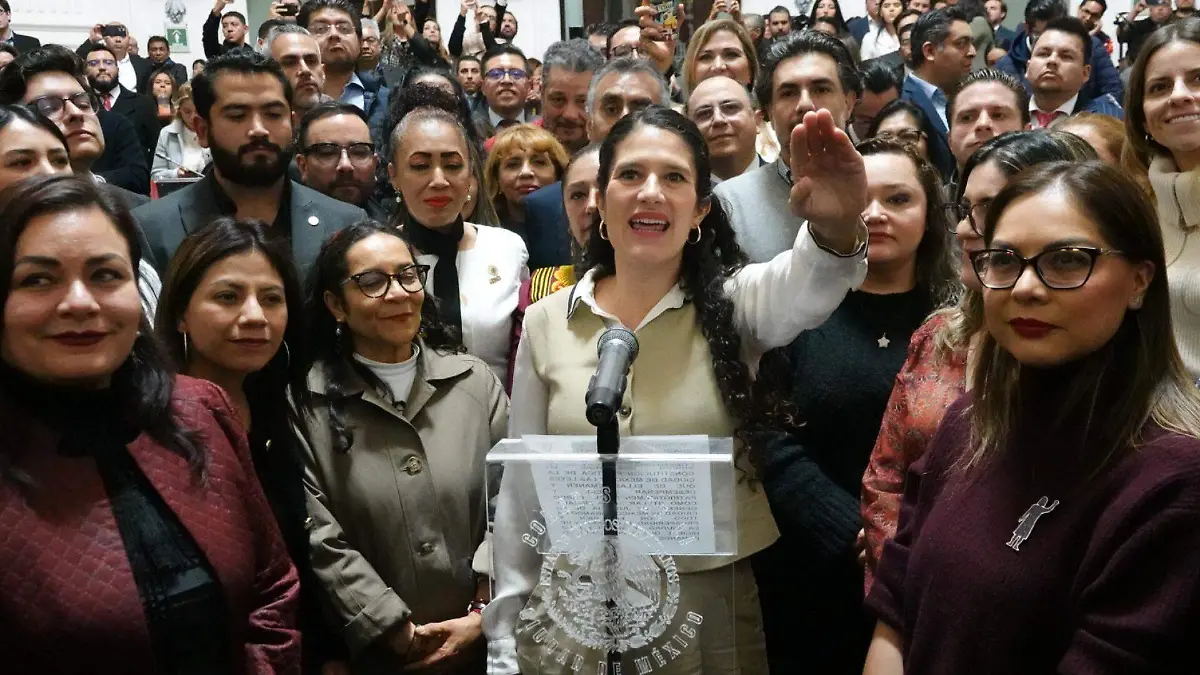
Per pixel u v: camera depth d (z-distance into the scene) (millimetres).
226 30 7129
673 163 1492
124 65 7703
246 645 1504
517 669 1267
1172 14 7004
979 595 1119
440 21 8664
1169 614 969
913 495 1392
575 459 1141
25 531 1286
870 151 2088
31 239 1312
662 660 1195
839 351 2010
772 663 1897
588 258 1723
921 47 4652
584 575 1145
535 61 6836
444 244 2688
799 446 1945
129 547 1347
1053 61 4156
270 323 1915
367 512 1950
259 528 1590
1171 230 2055
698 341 1571
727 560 1271
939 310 1840
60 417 1380
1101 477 1073
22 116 2240
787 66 2656
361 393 2012
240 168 2672
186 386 1573
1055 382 1167
